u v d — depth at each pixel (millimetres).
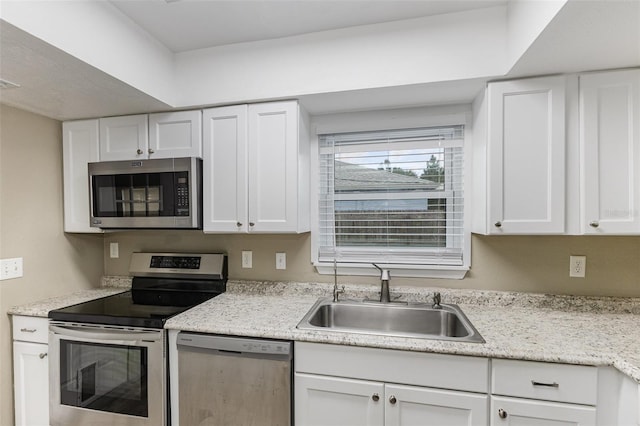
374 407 1290
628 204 1398
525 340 1258
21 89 1564
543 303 1704
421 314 1725
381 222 1983
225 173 1826
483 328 1396
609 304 1635
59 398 1629
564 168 1449
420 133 1921
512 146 1493
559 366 1153
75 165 2031
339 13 1504
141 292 2123
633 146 1391
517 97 1486
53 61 1298
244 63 1752
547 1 1095
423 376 1257
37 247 1914
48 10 1164
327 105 1854
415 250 1930
